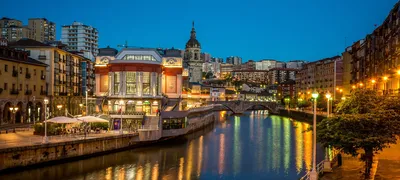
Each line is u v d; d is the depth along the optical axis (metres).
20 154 49.44
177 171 53.53
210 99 195.38
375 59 90.06
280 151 70.75
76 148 57.41
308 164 58.75
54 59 101.31
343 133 38.34
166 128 77.88
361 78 109.00
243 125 127.94
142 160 60.06
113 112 81.25
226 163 59.31
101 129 71.44
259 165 57.97
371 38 95.94
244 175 51.88
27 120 88.19
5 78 79.56
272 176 51.28
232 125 127.94
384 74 78.31
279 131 107.00
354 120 37.78
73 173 50.25
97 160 58.59
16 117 85.25
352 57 126.25
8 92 80.62
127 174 51.03
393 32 71.44
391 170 38.59
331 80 159.75
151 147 72.88
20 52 86.31
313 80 190.12
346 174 40.97
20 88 85.12
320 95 156.50
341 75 153.25
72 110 112.25
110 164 56.28
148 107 88.69
